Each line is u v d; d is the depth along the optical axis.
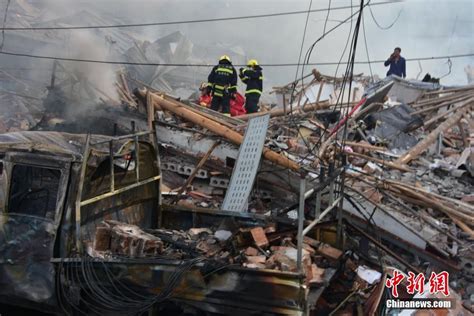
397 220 6.46
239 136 8.41
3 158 4.61
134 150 5.39
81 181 4.41
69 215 4.44
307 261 4.41
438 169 9.19
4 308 4.97
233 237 5.04
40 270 4.47
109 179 5.18
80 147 5.18
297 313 3.82
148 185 5.89
